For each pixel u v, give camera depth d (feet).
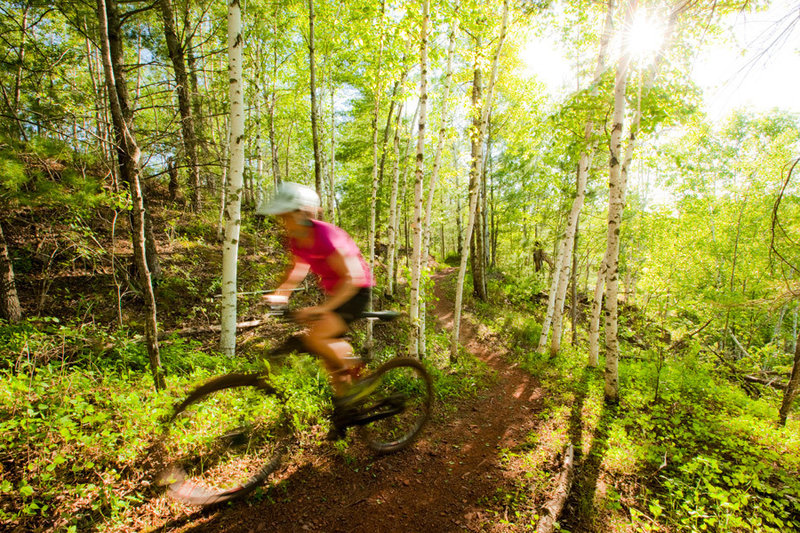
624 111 26.35
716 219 71.15
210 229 48.70
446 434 20.76
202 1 38.32
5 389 13.16
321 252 10.14
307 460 15.64
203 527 11.64
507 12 32.94
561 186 49.85
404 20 32.48
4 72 35.19
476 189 36.27
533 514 14.55
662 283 43.47
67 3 28.76
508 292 73.15
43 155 23.30
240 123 24.02
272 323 32.76
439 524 13.85
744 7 12.05
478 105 38.19
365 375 12.07
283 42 54.29
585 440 21.16
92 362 18.49
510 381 33.01
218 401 15.56
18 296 26.17
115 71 25.68
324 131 60.95
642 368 35.35
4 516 9.74
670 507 15.62
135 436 13.26
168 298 31.14
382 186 62.64
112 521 10.82
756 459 19.43
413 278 30.40
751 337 50.78
